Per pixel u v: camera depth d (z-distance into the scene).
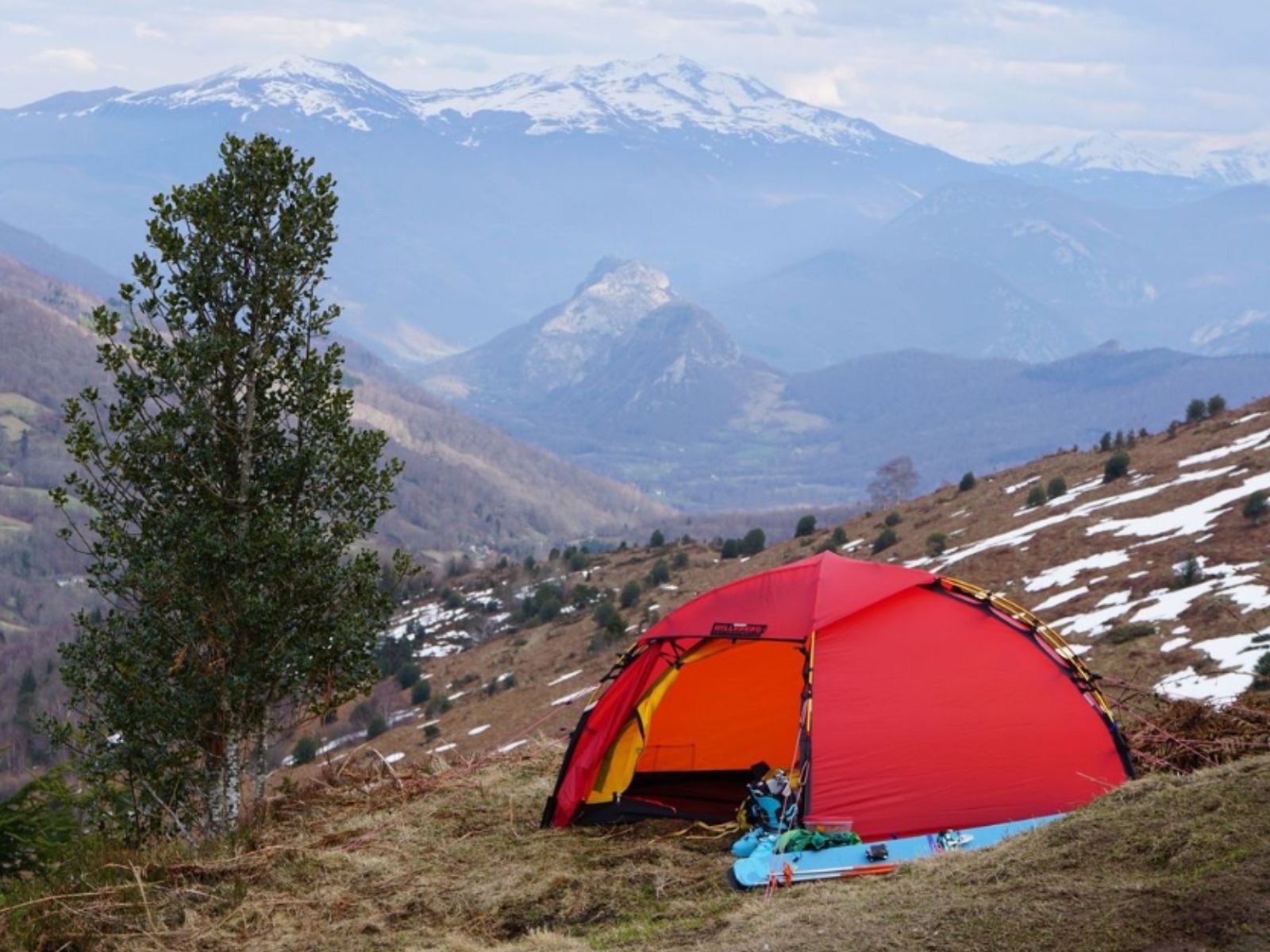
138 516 14.81
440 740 54.75
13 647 158.38
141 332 14.79
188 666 14.66
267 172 14.91
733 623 11.84
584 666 64.06
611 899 9.59
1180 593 33.41
